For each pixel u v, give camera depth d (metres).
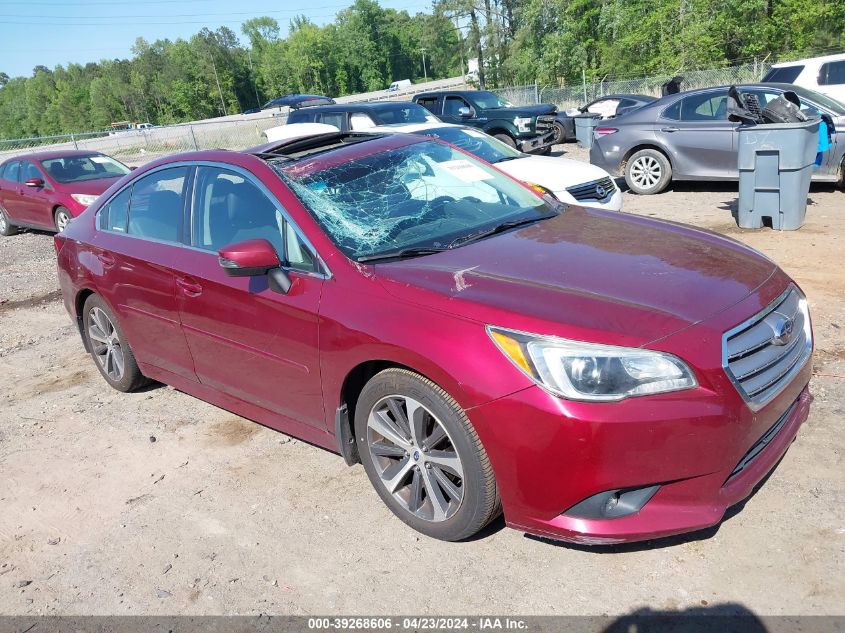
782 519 2.86
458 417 2.70
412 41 127.38
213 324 3.75
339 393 3.16
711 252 3.21
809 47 27.09
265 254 3.21
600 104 18.97
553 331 2.53
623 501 2.52
